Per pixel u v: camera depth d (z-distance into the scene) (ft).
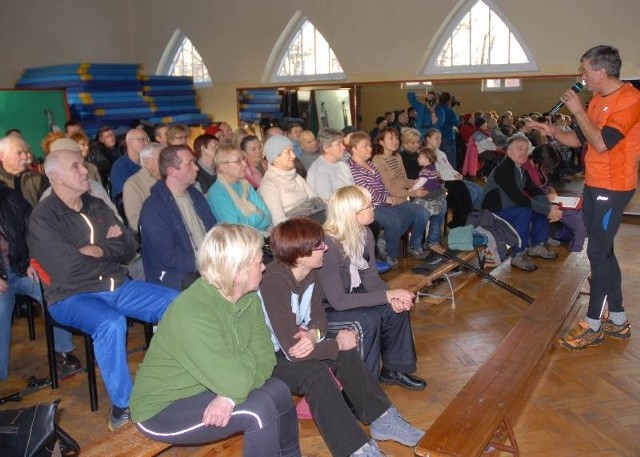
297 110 28.81
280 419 6.60
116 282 9.73
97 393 9.71
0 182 10.88
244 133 18.80
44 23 30.42
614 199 10.65
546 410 9.30
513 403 7.41
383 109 27.02
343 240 9.09
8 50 29.19
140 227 10.47
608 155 10.46
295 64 30.60
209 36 31.83
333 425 7.15
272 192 13.37
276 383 6.81
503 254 15.72
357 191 9.07
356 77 28.35
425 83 26.03
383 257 16.60
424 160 17.66
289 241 7.62
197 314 6.22
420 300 14.16
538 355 8.55
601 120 10.30
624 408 9.36
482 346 11.64
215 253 6.23
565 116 22.40
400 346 9.75
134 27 33.99
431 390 9.93
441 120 24.99
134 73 30.37
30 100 26.66
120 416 8.57
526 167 16.83
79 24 31.89
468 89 25.18
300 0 29.07
